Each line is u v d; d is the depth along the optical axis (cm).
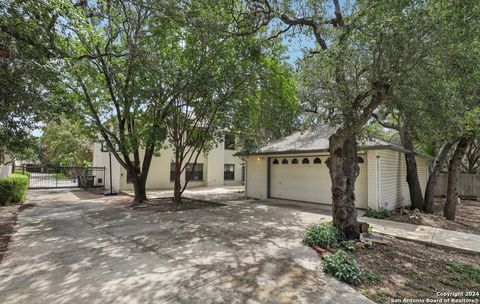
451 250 538
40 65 502
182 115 1064
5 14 425
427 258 476
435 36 427
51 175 2423
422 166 1359
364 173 952
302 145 1122
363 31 486
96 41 820
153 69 779
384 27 438
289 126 1742
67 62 667
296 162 1191
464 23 413
